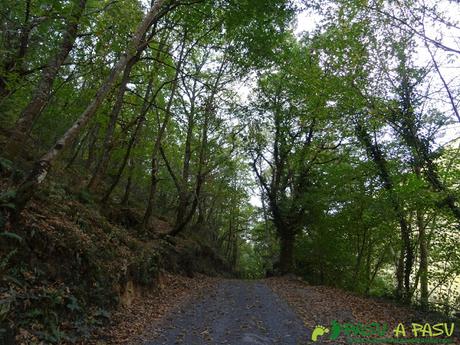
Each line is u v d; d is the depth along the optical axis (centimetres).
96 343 646
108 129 1349
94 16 988
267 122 2422
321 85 1403
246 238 4875
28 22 782
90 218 1093
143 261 1180
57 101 1213
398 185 1321
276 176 2622
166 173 2748
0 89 968
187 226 2891
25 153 1134
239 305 1130
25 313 555
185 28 1405
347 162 1798
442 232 1506
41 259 684
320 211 2111
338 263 2181
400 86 1234
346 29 1260
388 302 1304
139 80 1756
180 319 917
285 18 1354
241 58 1600
